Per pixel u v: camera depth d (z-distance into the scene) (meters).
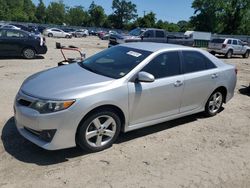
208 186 4.16
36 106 4.33
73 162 4.44
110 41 22.20
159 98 5.35
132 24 110.00
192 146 5.30
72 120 4.32
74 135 4.40
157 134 5.67
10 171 4.12
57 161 4.43
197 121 6.54
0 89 8.06
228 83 6.87
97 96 4.49
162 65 5.48
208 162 4.79
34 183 3.90
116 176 4.18
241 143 5.61
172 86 5.52
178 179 4.24
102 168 4.35
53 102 4.25
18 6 124.38
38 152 4.64
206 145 5.39
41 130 4.28
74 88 4.50
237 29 78.94
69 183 3.95
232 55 27.14
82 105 4.35
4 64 12.56
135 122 5.16
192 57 6.11
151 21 105.69
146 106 5.20
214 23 80.44
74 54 18.27
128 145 5.11
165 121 5.73
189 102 6.04
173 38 24.20
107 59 5.55
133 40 21.55
